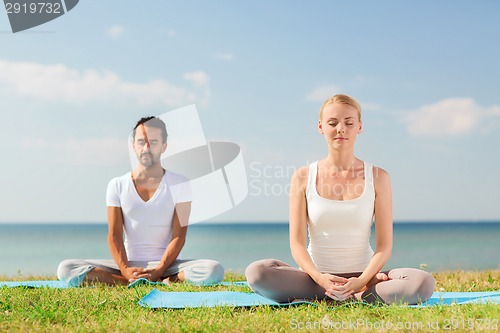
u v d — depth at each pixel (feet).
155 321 11.41
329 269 13.75
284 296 13.28
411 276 13.07
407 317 11.29
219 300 13.76
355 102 13.98
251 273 13.28
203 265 17.95
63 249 102.06
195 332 10.62
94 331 10.73
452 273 22.54
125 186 19.04
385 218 13.80
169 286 16.90
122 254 18.19
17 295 14.01
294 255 13.53
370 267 13.17
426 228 157.48
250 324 11.09
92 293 14.66
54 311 12.20
